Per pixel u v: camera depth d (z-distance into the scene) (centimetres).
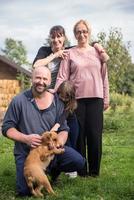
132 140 1465
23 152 682
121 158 1061
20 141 670
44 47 820
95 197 661
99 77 796
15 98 696
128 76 4041
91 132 798
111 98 2750
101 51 797
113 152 1160
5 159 1016
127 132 1714
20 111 691
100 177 802
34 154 656
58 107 704
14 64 2805
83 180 768
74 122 768
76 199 644
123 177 802
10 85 2466
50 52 814
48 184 655
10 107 695
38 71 686
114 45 2366
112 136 1595
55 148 663
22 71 2694
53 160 702
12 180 775
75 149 786
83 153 800
